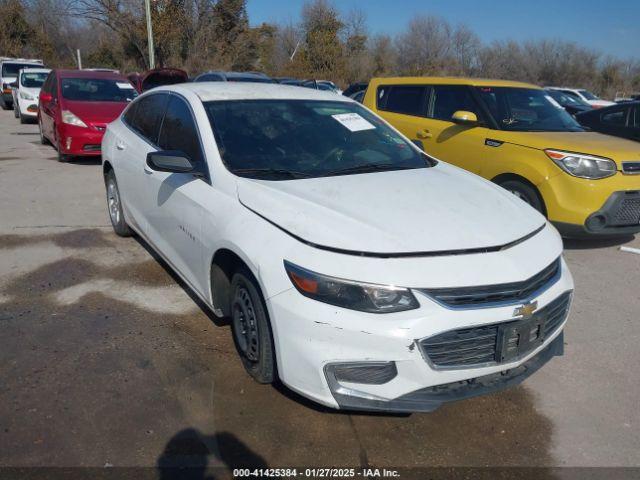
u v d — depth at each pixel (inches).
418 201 127.0
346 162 150.3
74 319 157.5
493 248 112.7
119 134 208.4
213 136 146.2
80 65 1418.6
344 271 103.8
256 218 121.6
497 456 110.9
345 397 105.3
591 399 130.0
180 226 150.6
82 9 1269.7
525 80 1704.0
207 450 108.9
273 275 110.2
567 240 247.8
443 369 104.9
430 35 1740.9
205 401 122.9
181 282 184.9
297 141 152.9
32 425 113.4
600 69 1701.5
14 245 215.9
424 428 118.3
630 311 175.9
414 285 102.7
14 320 155.8
